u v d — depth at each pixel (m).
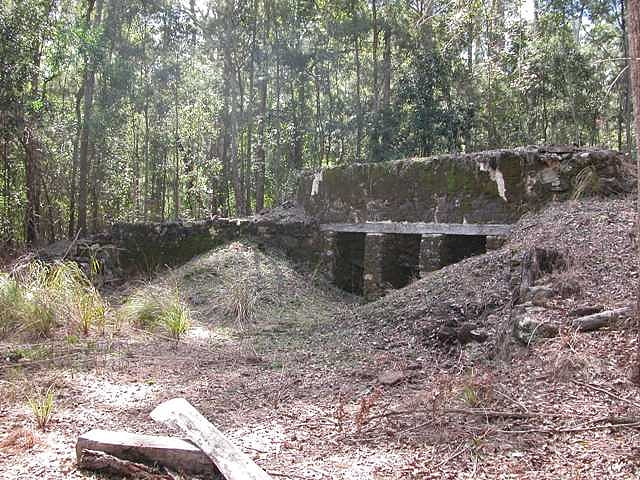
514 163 8.40
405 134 17.67
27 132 14.77
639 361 3.89
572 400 3.86
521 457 3.25
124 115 18.91
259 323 8.00
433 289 6.93
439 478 3.09
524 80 15.11
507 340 5.12
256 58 21.70
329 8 20.58
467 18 9.43
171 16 20.23
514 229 7.93
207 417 4.23
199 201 22.98
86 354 6.15
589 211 7.17
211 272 10.05
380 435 3.71
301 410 4.34
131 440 3.37
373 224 10.45
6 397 4.66
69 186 19.38
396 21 19.39
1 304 7.07
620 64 17.86
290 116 22.11
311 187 12.13
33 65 13.89
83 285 8.30
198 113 23.20
